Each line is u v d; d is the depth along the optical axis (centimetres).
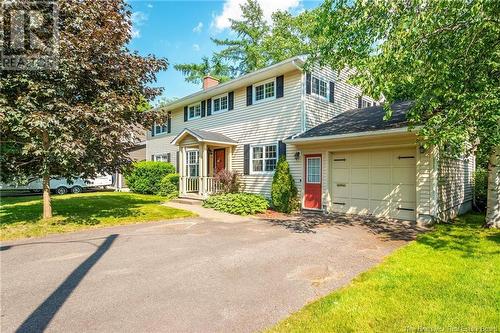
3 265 473
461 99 491
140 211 1028
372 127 877
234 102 1401
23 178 802
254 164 1300
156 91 930
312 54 790
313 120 1152
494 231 720
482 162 1213
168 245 600
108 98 738
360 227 784
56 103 679
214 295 363
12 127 663
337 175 1039
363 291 366
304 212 1058
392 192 901
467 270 436
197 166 1606
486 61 498
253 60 2706
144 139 2188
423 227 777
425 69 498
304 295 363
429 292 361
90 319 305
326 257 519
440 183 860
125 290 378
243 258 513
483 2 406
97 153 769
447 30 473
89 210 1038
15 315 313
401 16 463
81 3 741
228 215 986
